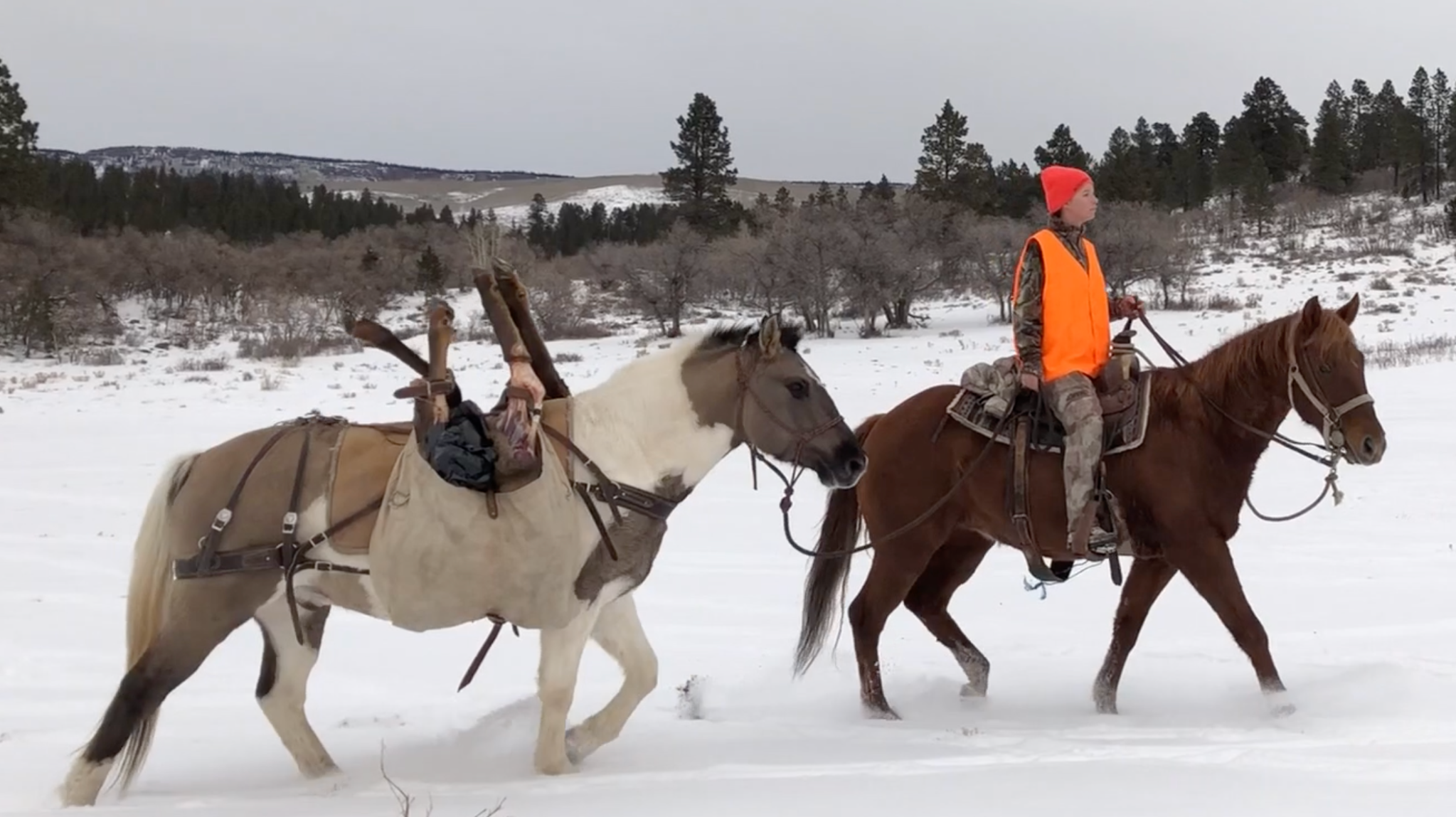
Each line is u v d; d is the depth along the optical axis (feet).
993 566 34.65
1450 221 179.22
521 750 19.17
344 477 16.98
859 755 17.93
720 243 167.94
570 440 17.75
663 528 18.34
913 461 22.52
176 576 17.10
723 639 27.12
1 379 107.34
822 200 209.97
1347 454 20.30
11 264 157.07
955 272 154.51
